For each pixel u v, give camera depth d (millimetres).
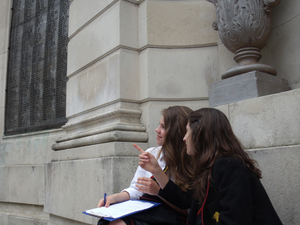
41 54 6246
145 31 3867
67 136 4508
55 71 5801
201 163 1750
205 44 3846
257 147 2586
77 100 4652
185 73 3791
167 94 3730
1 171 6328
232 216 1468
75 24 4930
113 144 3428
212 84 3291
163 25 3893
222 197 1567
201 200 1731
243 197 1498
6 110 7016
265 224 1537
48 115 5832
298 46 3178
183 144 2270
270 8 3107
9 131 6797
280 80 3102
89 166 3713
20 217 5637
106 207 2109
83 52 4625
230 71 3121
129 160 3406
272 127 2494
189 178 2148
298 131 2318
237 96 2982
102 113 3873
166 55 3824
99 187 3479
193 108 3707
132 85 3826
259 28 3051
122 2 3941
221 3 3221
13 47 7152
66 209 4109
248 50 3158
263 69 3020
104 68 4062
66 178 4184
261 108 2594
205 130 1794
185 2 3971
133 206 2084
